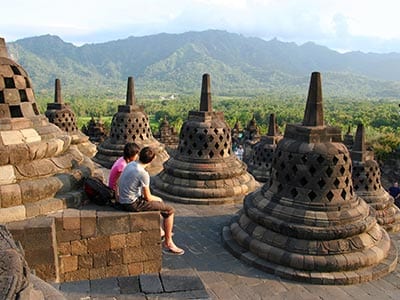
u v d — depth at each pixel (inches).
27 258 252.7
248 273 324.2
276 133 826.8
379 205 457.7
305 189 339.9
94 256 275.6
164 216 331.0
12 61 307.7
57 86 760.3
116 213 278.1
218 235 406.0
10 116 292.8
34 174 276.1
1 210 255.6
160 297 228.5
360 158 473.1
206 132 532.1
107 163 697.0
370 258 320.5
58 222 266.2
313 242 323.0
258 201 371.2
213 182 524.4
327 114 4138.8
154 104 6058.1
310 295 292.4
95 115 4517.7
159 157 724.7
